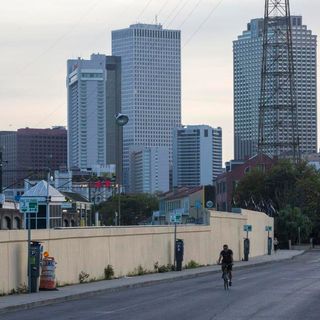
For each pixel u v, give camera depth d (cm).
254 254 8969
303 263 7206
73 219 12181
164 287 4031
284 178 13612
